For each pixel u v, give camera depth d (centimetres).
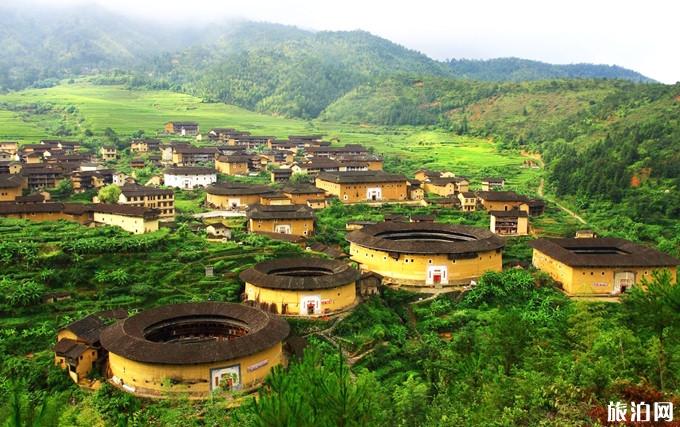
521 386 5541
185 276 10956
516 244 15000
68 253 10988
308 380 4153
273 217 14675
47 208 13838
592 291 11500
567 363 6100
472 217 17625
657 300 6412
